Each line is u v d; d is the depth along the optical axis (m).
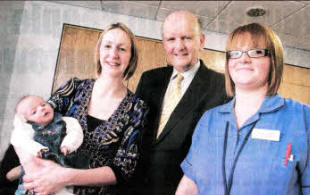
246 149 1.15
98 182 1.11
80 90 1.22
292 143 1.12
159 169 1.19
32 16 1.23
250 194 1.10
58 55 1.23
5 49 1.19
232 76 1.25
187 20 1.27
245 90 1.22
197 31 1.27
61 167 1.09
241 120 1.20
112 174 1.13
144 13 1.27
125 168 1.15
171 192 1.17
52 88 1.21
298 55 1.29
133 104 1.24
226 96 1.24
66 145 1.11
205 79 1.27
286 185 1.08
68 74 1.23
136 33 1.27
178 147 1.21
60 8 1.25
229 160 1.16
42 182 1.06
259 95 1.21
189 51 1.27
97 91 1.23
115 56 1.25
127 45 1.26
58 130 1.12
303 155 1.11
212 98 1.25
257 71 1.22
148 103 1.25
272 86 1.22
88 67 1.25
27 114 1.11
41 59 1.22
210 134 1.21
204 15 1.27
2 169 1.09
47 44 1.23
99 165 1.14
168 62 1.28
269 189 1.09
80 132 1.15
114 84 1.24
